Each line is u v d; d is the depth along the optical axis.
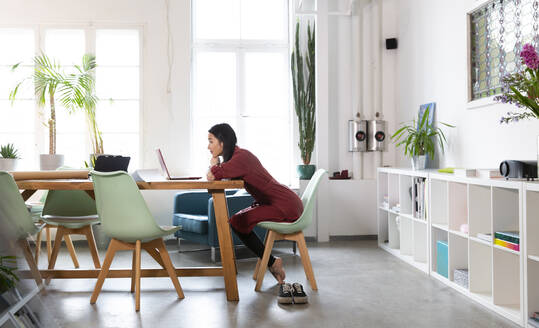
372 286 3.65
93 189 3.20
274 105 6.15
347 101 6.02
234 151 3.69
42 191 5.48
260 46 6.13
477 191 3.31
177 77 5.75
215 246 4.55
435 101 4.80
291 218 3.61
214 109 6.09
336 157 6.02
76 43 5.76
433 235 3.96
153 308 3.12
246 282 3.80
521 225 2.71
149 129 5.74
